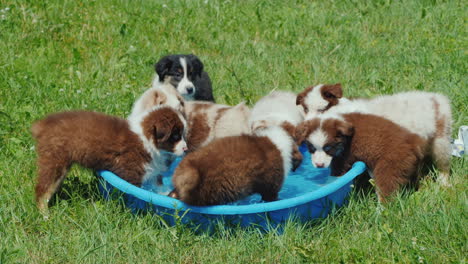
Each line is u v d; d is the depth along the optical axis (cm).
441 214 549
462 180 650
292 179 685
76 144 581
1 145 717
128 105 841
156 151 597
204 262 514
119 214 576
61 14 1152
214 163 531
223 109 738
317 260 505
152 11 1237
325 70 997
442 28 1154
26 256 517
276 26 1205
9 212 580
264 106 748
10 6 1129
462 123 761
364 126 617
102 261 511
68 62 994
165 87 749
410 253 503
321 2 1351
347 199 598
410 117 661
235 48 1106
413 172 609
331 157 631
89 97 855
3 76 895
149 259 514
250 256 519
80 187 634
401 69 973
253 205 527
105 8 1219
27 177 650
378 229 548
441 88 869
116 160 586
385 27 1199
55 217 569
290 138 602
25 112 789
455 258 498
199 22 1205
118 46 1069
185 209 534
